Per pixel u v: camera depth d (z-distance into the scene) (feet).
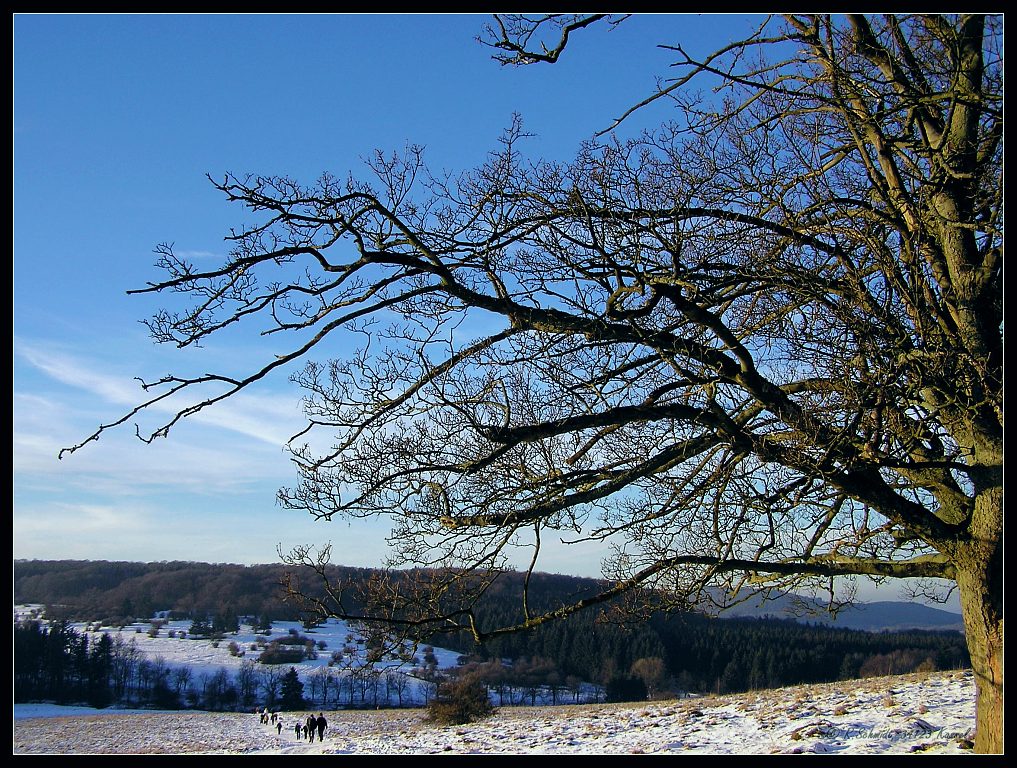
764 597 25.95
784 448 20.79
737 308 25.88
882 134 23.40
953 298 22.40
